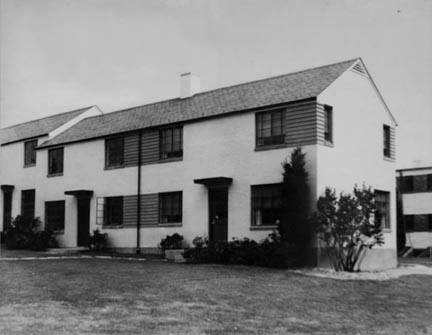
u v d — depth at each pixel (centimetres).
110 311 1216
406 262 3145
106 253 2853
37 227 3359
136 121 2998
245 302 1434
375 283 1944
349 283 1884
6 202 3788
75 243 3159
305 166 2228
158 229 2755
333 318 1334
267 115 2392
